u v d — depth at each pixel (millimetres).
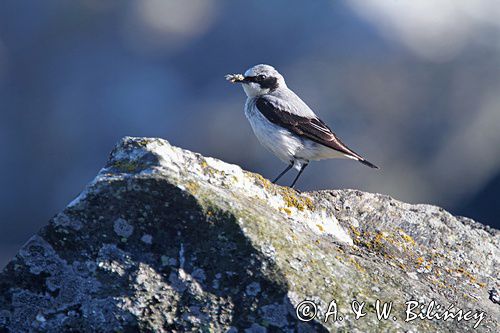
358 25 18078
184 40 18922
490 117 16406
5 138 18031
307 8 18734
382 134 16203
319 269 6391
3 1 19750
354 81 17031
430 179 15820
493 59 17406
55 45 19359
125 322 5980
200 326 5969
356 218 8023
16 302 6043
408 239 7875
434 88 16875
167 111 17656
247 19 18906
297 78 17266
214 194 6273
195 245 6133
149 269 6074
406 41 17750
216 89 17797
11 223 17359
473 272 7730
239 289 6059
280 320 6004
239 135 16703
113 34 19266
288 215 7223
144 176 6145
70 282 6070
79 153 17781
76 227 6109
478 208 15531
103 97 18297
